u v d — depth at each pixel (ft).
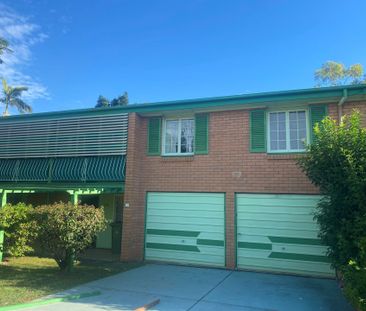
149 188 41.93
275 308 23.58
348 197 24.89
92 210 32.45
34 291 26.21
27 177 47.01
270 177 37.04
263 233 36.65
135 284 29.55
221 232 38.32
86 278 31.27
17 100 124.16
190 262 39.11
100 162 43.27
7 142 48.78
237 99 38.01
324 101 36.27
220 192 38.81
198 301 24.93
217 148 39.52
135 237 41.22
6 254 38.40
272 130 37.99
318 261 34.50
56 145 45.80
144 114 42.96
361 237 22.31
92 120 44.29
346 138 26.08
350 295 19.76
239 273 34.94
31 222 33.27
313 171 27.37
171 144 42.06
